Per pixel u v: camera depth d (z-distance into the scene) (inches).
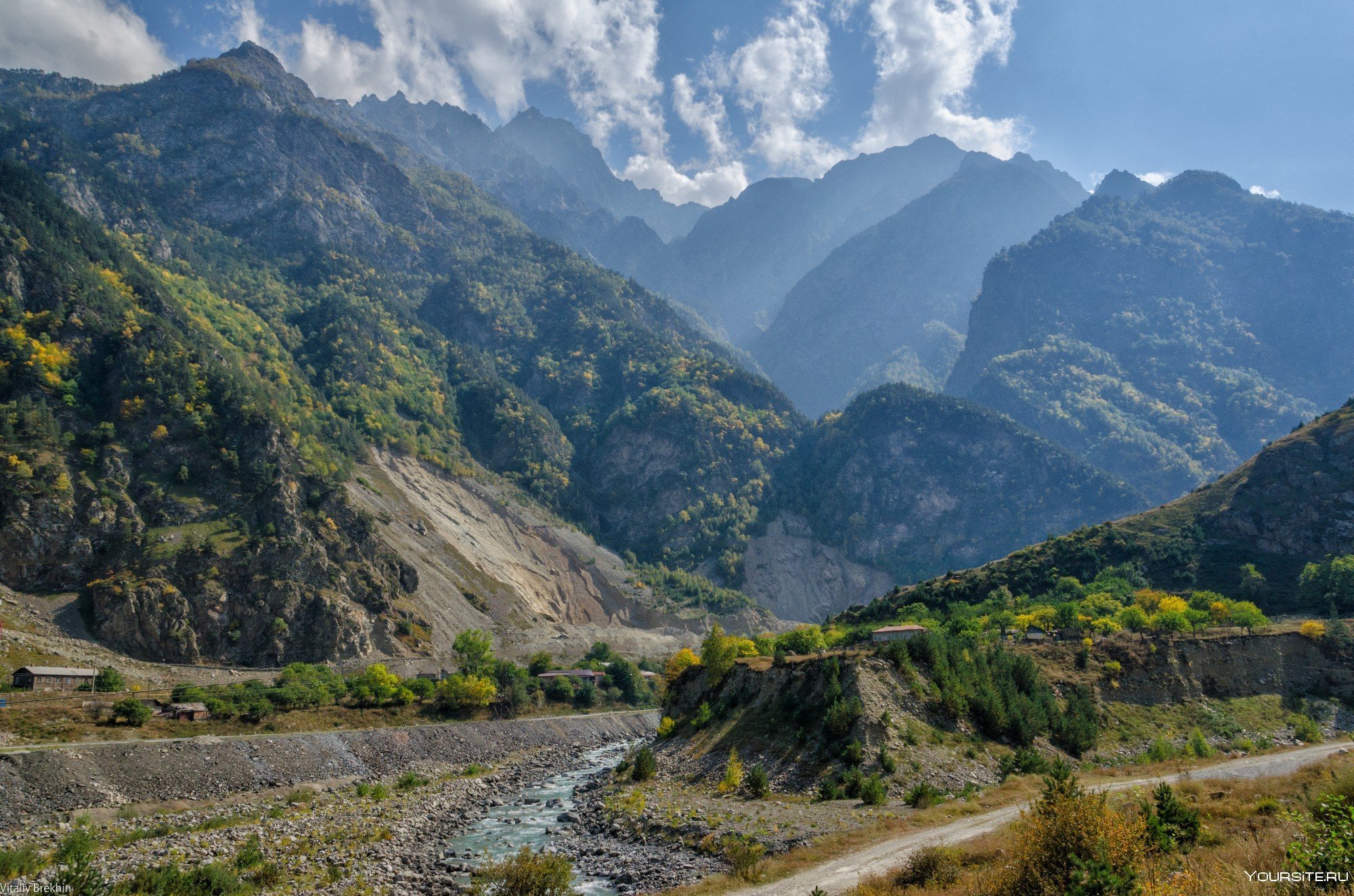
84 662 4335.6
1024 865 1057.5
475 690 4918.8
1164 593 5364.2
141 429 5989.2
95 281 6879.9
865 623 6274.6
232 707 3713.1
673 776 3211.1
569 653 7495.1
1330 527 5585.6
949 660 3122.5
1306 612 4842.5
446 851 2246.6
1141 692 3442.4
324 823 2522.1
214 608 5191.9
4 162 7637.8
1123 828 1043.9
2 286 6215.6
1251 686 3545.8
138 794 2642.7
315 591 5753.0
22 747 2689.5
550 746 4773.6
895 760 2539.4
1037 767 2501.2
